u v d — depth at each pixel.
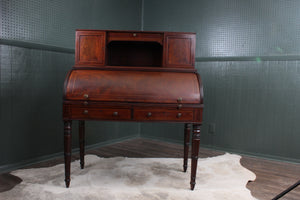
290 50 3.15
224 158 3.19
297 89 3.13
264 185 2.41
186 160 2.66
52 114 3.05
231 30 3.50
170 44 2.35
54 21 2.99
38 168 2.68
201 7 3.71
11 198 1.98
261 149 3.36
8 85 2.61
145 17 4.27
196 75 2.29
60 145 3.17
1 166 2.57
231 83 3.53
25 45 2.71
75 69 2.30
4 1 2.52
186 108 2.14
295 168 2.94
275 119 3.26
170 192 2.15
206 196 2.09
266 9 3.26
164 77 2.24
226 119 3.58
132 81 2.20
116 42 2.66
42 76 2.91
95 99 2.12
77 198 2.01
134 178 2.44
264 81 3.31
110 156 3.25
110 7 3.71
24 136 2.77
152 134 4.27
